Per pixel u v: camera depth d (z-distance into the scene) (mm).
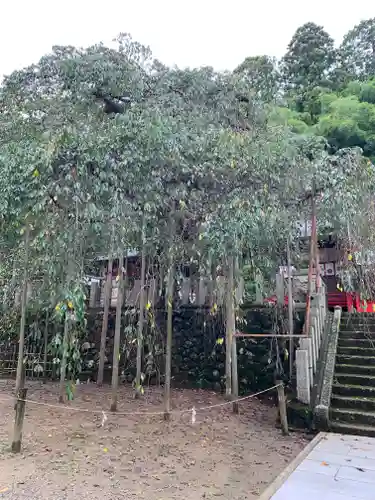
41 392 8961
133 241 6812
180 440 5566
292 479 4031
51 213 5734
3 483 4062
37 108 6414
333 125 16594
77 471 4430
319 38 24797
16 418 5066
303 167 6617
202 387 9188
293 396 6777
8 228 6895
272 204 6730
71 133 5465
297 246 8820
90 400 8023
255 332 8938
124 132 5664
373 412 5977
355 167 6855
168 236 6770
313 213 7086
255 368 8695
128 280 11047
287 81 24422
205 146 6051
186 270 9469
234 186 6645
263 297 9141
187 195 6480
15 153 5848
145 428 6098
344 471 4238
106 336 10453
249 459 4898
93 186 5613
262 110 7340
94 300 11203
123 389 9148
